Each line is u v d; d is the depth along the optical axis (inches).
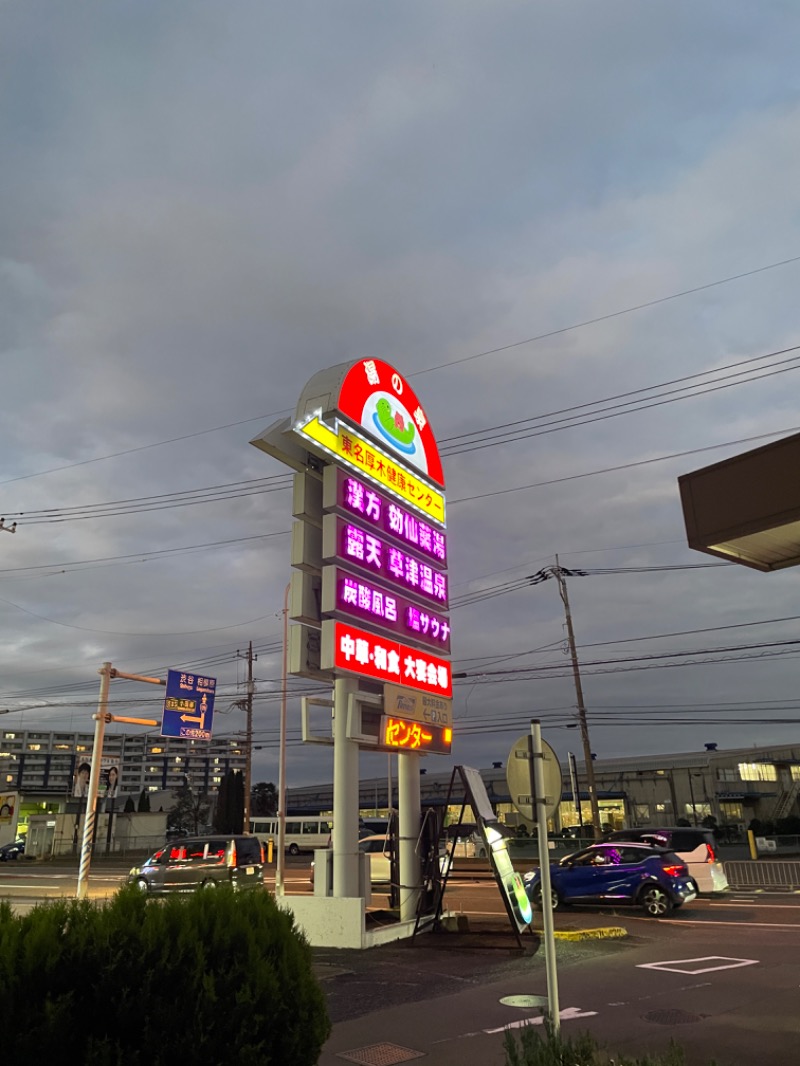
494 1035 310.3
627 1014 339.3
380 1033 317.7
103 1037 165.9
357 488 597.3
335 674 565.0
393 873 645.3
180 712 1154.0
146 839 2615.7
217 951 181.6
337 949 528.4
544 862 273.3
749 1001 358.0
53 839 2388.0
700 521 262.1
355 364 622.5
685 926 613.3
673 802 2388.0
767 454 248.2
